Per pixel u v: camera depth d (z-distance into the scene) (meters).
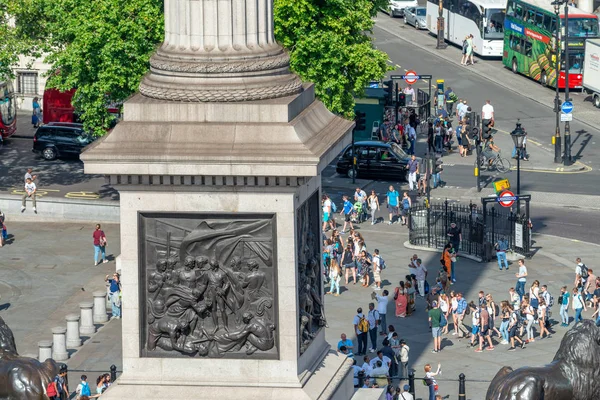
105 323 75.75
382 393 47.00
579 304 75.69
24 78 126.56
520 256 86.25
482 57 143.25
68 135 109.69
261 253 41.22
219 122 40.81
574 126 119.38
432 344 73.25
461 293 80.06
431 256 87.06
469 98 128.88
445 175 106.06
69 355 71.00
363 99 113.75
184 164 40.34
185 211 41.22
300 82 42.69
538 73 131.88
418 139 117.19
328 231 90.62
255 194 40.88
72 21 89.94
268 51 41.97
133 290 41.81
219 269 41.50
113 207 93.62
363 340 71.00
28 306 79.44
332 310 77.44
